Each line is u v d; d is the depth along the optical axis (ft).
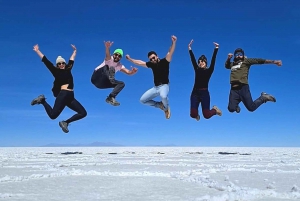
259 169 25.76
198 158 40.57
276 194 13.41
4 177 18.99
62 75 26.48
